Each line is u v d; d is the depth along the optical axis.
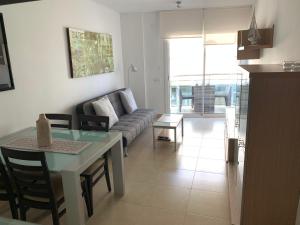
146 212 2.50
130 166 3.54
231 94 5.91
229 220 2.34
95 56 4.52
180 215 2.44
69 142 2.40
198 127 5.33
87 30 4.27
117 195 2.80
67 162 1.98
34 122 3.10
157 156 3.87
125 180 3.14
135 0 4.50
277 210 1.82
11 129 2.76
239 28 5.31
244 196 1.84
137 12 5.68
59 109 3.58
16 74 2.80
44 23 3.21
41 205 1.99
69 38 3.70
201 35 5.54
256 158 1.75
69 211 1.96
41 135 2.28
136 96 6.18
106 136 2.58
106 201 2.69
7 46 2.65
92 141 2.43
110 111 4.11
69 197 1.93
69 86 3.80
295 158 1.70
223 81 5.88
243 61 5.20
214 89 5.99
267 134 1.69
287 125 1.66
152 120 5.24
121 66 5.94
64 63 3.66
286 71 1.61
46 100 3.31
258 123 1.68
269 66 2.01
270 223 1.86
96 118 2.92
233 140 3.38
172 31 5.61
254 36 2.83
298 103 1.61
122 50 5.98
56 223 2.01
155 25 5.75
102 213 2.49
